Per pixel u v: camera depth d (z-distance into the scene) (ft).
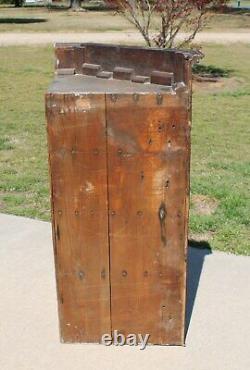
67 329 8.65
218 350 8.61
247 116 27.91
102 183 7.80
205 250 12.11
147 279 8.29
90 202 7.91
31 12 100.53
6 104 29.76
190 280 10.67
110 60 8.67
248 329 9.14
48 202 15.24
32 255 11.66
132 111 7.47
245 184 16.87
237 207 14.87
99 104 7.45
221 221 13.94
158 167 7.72
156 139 7.59
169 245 8.09
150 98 7.41
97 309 8.51
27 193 16.02
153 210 7.92
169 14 34.96
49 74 39.47
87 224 8.03
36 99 31.19
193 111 28.76
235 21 83.20
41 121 25.73
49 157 7.72
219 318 9.43
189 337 8.89
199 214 14.38
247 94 33.68
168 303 8.43
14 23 76.18
